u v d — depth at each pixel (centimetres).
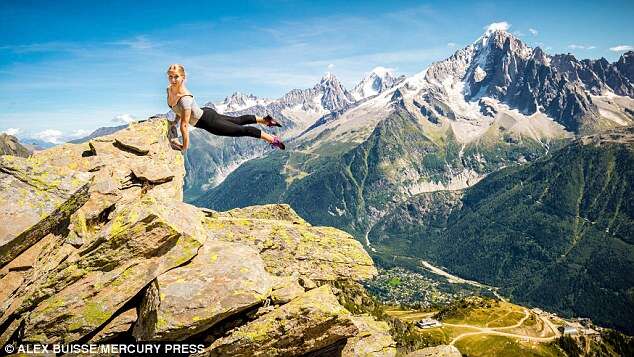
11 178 1784
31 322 1678
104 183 2073
